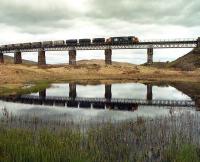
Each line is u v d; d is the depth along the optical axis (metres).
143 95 55.75
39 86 68.81
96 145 19.03
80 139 19.86
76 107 40.12
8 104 41.72
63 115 32.72
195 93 57.62
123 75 108.88
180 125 25.91
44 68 112.25
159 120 28.28
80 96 54.12
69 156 16.27
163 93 58.84
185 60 158.12
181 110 36.56
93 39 126.25
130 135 22.06
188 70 119.62
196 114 32.66
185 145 18.83
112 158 17.28
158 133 22.81
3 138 19.12
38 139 19.45
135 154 18.23
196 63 143.38
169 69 121.06
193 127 25.16
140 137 21.61
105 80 95.44
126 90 65.19
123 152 18.44
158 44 118.50
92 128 23.84
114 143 19.97
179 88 68.62
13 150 17.03
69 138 19.84
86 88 69.31
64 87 71.12
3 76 79.00
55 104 42.94
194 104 43.09
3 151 17.06
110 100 48.94
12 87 61.97
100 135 21.59
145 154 18.28
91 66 120.94
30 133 21.02
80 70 114.75
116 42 121.81
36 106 40.31
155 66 128.50
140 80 95.25
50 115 32.62
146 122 27.19
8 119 28.73
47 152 16.66
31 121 27.69
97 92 61.00
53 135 20.41
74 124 26.30
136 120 28.83
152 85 77.88
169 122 27.27
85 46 126.12
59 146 17.92
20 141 18.55
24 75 87.19
